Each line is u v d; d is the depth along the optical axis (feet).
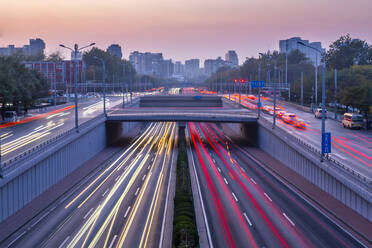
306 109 342.03
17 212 124.57
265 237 97.55
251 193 140.56
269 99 485.56
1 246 96.99
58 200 137.69
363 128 241.14
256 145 265.75
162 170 186.50
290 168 184.24
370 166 142.31
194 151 244.01
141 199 136.05
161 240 97.81
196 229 100.07
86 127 211.61
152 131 366.43
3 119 262.88
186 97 498.69
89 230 105.91
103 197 139.54
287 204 126.31
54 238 100.89
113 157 225.76
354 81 383.65
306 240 95.50
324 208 121.49
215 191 143.64
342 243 93.56
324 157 141.59
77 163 195.11
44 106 383.04
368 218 108.68
